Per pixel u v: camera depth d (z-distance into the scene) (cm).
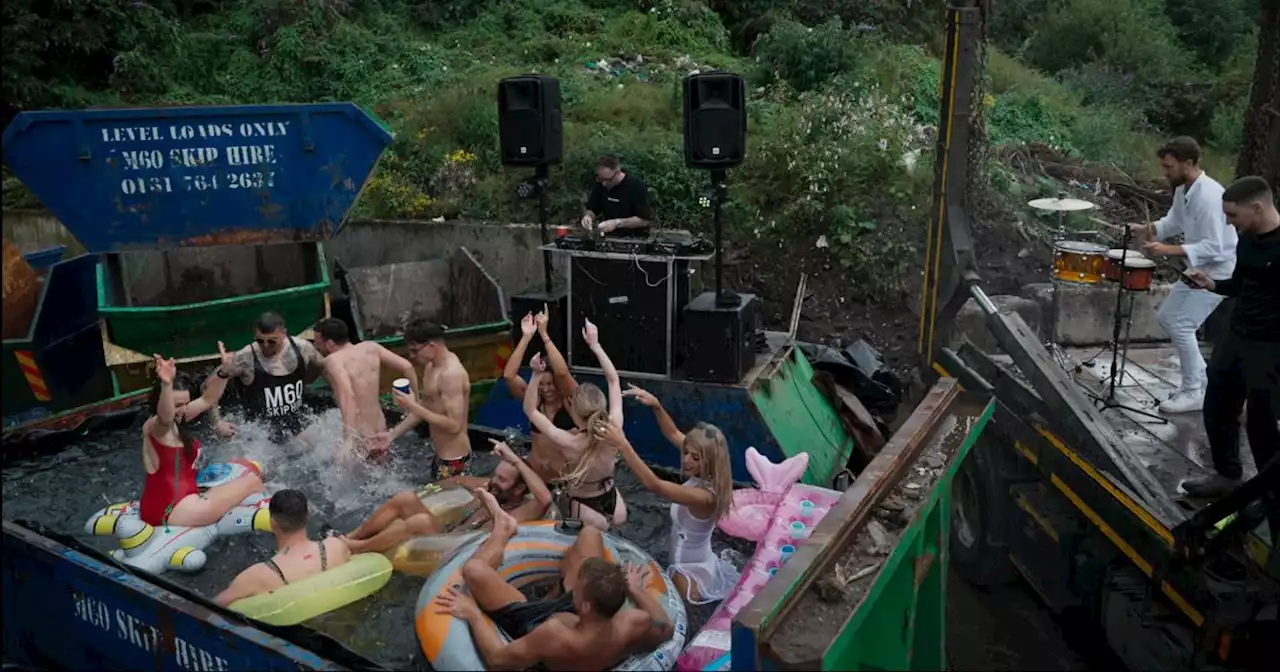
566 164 1202
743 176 1185
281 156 830
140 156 795
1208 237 616
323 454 692
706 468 525
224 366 659
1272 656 451
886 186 1133
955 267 745
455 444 662
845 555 399
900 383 880
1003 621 659
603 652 432
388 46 1539
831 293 1073
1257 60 709
